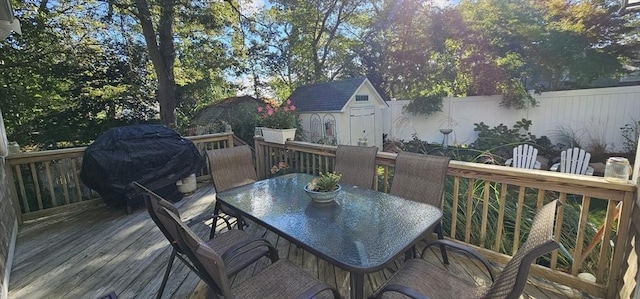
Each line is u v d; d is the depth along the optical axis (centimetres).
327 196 213
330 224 185
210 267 128
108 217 373
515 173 224
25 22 742
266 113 493
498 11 746
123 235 321
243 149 323
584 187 197
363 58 1337
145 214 380
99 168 355
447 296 152
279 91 1570
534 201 334
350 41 1382
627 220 183
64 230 337
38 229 341
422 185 243
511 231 284
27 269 258
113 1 696
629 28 661
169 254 279
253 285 160
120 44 983
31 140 898
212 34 940
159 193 401
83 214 384
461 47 826
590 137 594
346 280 231
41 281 240
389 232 173
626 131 557
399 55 1046
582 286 209
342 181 301
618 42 682
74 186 409
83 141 1007
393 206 213
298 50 1402
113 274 248
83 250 290
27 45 777
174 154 410
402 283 157
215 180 294
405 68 1027
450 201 317
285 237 173
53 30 809
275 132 446
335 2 1280
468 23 810
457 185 263
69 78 920
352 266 140
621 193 184
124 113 1073
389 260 144
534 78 757
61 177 391
